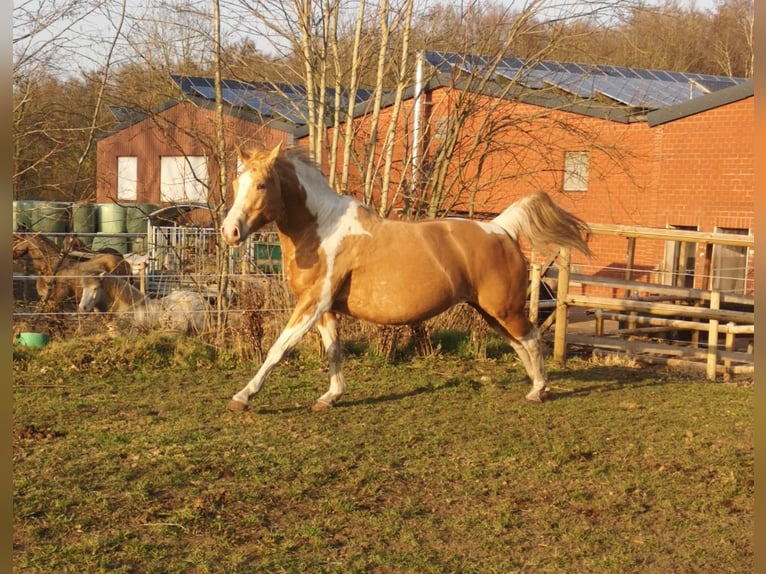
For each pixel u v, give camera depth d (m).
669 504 5.43
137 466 5.81
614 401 8.43
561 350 10.86
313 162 7.31
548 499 5.48
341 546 4.63
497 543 4.72
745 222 18.09
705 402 8.52
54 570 4.18
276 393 8.21
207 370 9.20
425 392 8.45
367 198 11.32
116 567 4.25
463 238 7.54
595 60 11.66
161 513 4.96
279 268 11.45
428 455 6.36
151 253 13.97
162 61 11.12
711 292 10.45
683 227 19.12
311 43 10.83
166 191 25.27
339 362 7.73
